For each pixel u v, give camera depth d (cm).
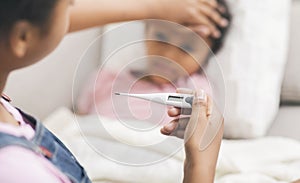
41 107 159
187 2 70
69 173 48
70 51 164
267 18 161
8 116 48
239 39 157
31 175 39
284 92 170
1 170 38
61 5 40
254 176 122
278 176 124
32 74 153
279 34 162
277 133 158
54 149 48
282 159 134
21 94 150
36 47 41
